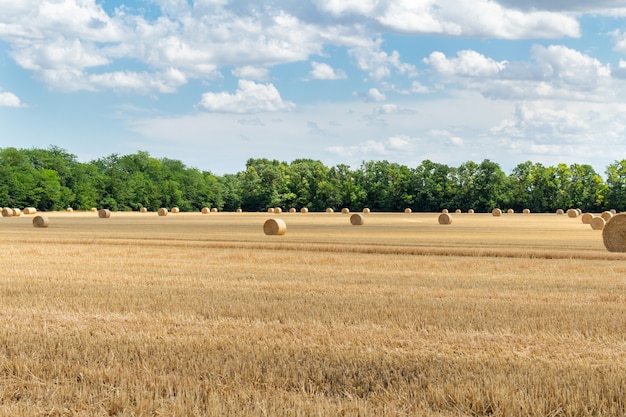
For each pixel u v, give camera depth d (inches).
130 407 341.1
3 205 5182.1
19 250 1277.1
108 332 503.8
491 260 1100.5
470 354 439.8
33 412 336.8
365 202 6417.3
